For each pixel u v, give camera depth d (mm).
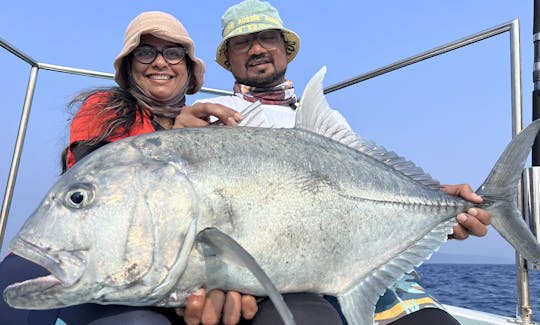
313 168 882
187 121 996
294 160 871
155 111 1243
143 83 1230
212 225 796
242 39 1445
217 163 819
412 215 970
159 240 765
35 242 744
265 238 822
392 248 948
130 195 768
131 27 1221
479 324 1288
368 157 970
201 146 829
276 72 1473
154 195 774
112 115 1164
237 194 815
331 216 880
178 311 828
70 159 1152
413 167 1021
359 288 910
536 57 1123
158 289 770
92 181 770
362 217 914
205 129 858
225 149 835
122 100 1201
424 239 985
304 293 870
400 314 1009
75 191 758
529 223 1101
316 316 812
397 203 956
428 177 1025
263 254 821
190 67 1346
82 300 750
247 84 1494
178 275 779
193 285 798
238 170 825
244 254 729
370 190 933
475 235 1042
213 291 812
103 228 751
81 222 750
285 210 840
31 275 964
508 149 1044
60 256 741
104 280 747
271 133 888
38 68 1421
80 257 743
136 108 1224
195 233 786
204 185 800
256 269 717
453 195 1039
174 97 1280
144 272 756
